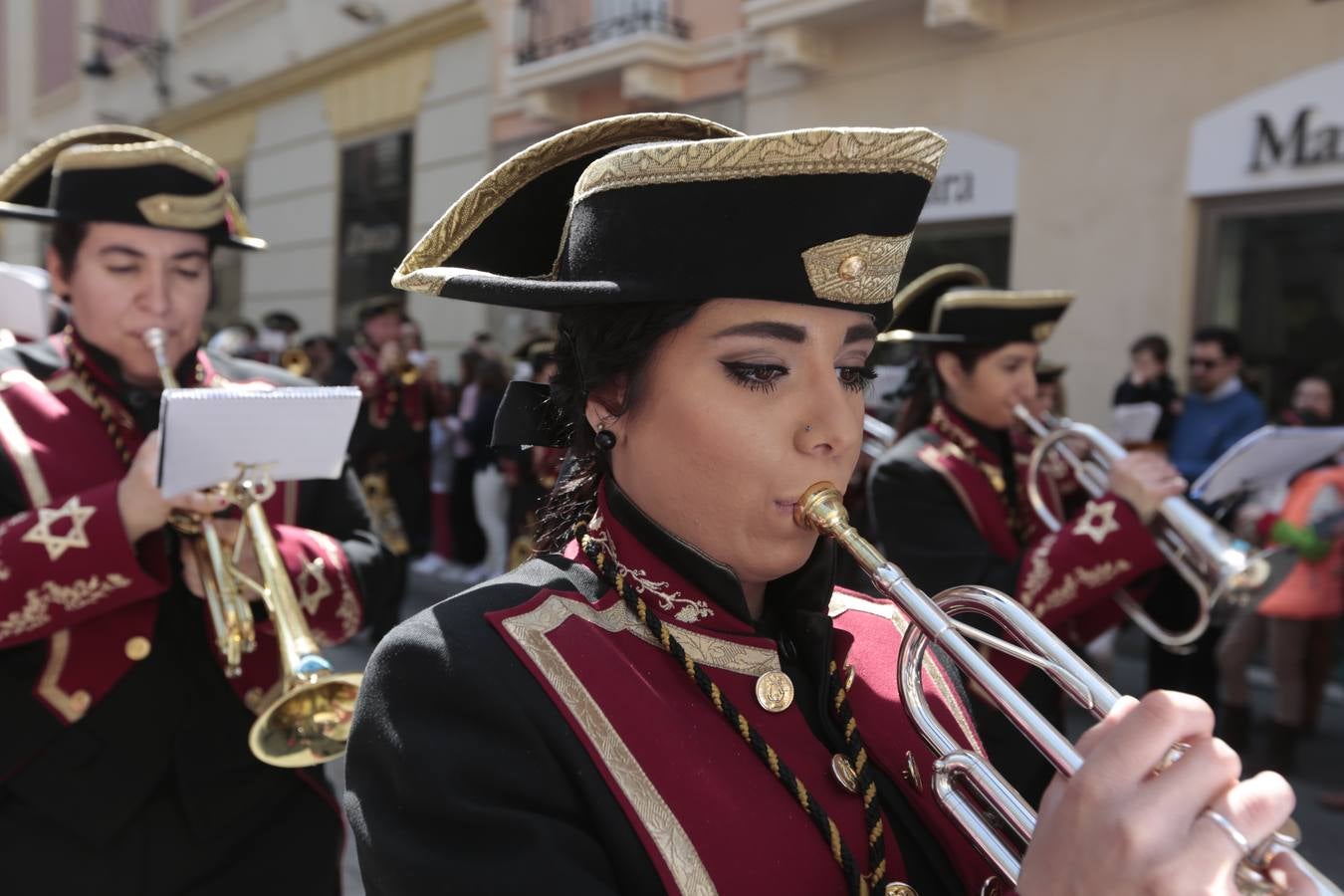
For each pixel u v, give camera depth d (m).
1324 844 3.34
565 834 0.82
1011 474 2.46
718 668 0.98
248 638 1.61
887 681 1.11
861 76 6.68
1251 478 2.81
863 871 0.94
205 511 1.61
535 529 1.21
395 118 10.10
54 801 1.60
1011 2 5.94
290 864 1.75
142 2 13.68
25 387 1.79
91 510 1.59
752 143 0.86
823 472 0.93
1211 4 5.17
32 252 15.41
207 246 1.88
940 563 2.22
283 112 11.52
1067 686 0.88
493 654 0.91
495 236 1.06
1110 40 5.55
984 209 6.12
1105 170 5.59
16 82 16.55
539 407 1.14
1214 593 2.22
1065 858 0.71
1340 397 4.64
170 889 1.66
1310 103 4.87
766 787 0.93
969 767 0.91
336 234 10.86
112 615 1.66
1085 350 5.70
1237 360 4.73
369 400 5.83
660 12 7.73
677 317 0.91
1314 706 3.93
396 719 0.89
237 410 1.47
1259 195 5.11
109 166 1.71
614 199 0.91
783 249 0.88
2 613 1.55
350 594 1.84
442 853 0.82
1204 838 0.67
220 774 1.70
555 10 8.65
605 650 0.94
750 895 0.86
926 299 2.87
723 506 0.94
